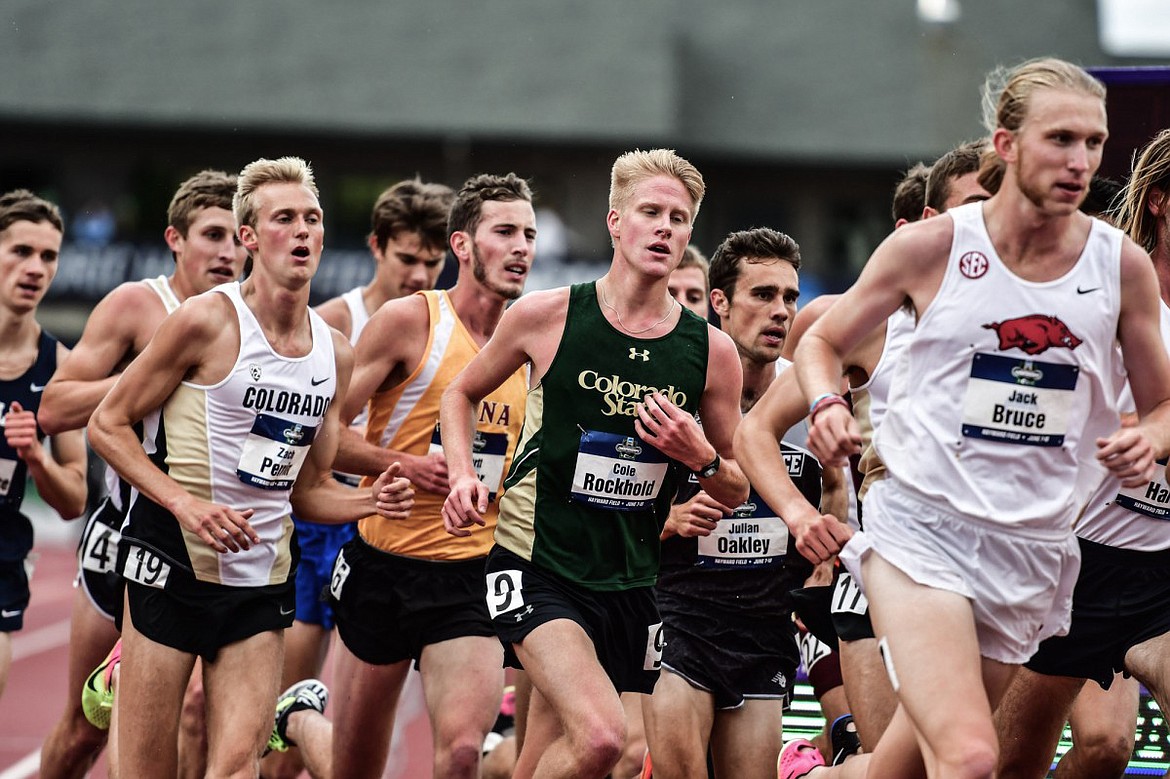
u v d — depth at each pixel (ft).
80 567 44.91
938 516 27.58
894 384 28.27
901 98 237.66
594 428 34.45
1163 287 35.17
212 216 45.11
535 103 227.61
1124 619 35.12
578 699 32.22
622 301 34.78
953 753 25.98
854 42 245.86
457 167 229.45
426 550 40.65
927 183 40.22
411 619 40.22
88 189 230.07
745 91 238.68
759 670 39.37
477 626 39.78
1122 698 37.96
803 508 29.66
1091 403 27.61
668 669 38.83
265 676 36.50
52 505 47.50
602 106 227.20
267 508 37.24
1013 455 27.27
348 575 41.63
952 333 27.12
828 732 42.14
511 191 41.96
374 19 238.89
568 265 192.44
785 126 233.76
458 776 37.78
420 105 226.99
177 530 36.50
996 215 27.09
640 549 35.27
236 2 240.12
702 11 251.80
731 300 41.06
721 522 38.93
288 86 229.45
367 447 40.22
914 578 27.43
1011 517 27.37
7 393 47.44
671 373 34.65
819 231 235.81
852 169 233.76
